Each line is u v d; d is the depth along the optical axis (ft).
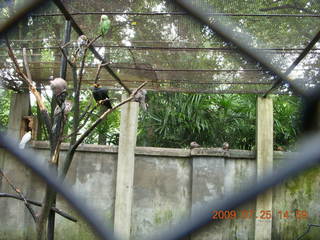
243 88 17.17
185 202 17.70
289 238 17.15
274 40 12.05
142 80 16.92
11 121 18.33
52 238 7.74
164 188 17.88
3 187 17.83
